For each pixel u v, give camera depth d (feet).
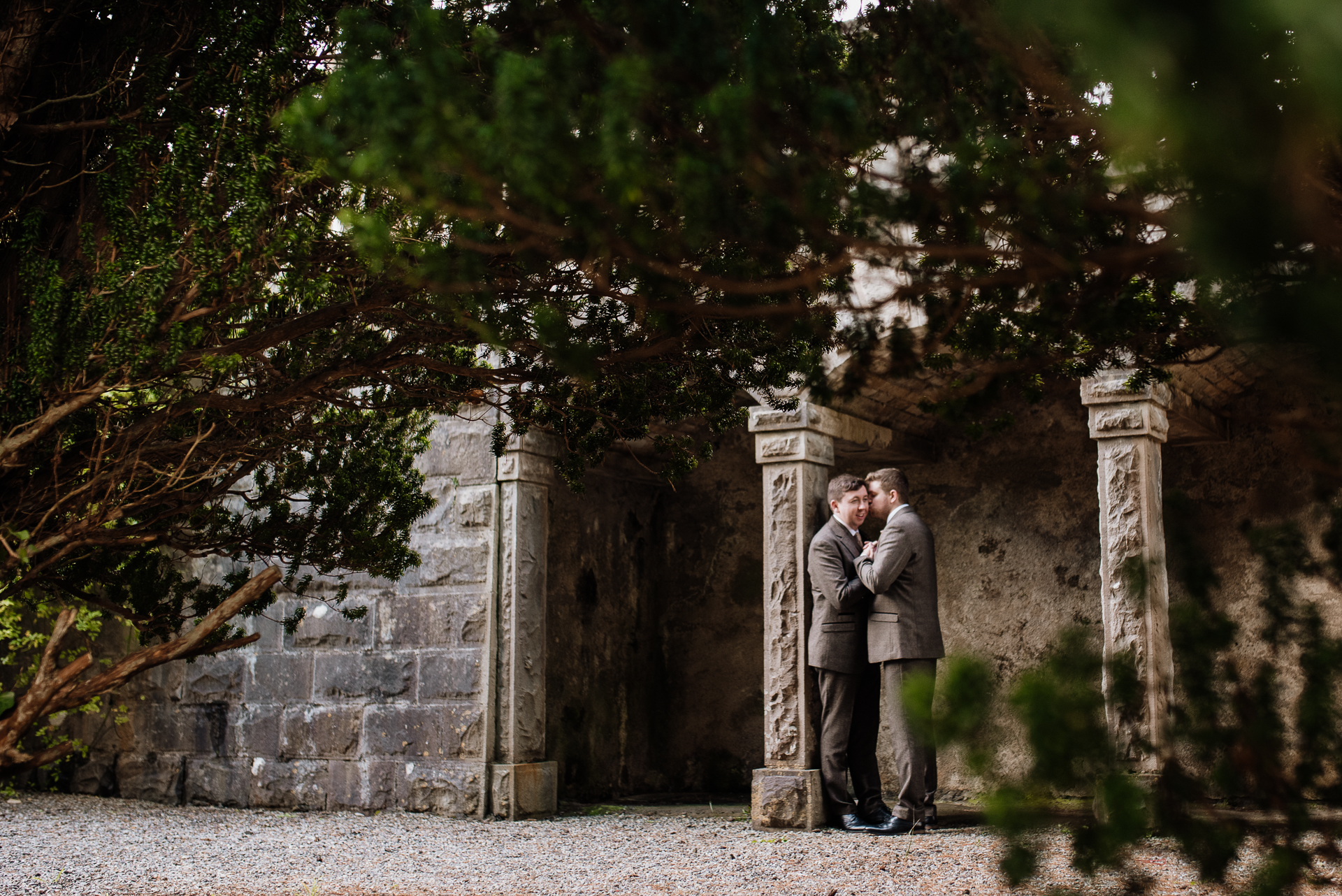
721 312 7.43
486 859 18.72
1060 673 5.22
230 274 9.03
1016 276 6.63
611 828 22.74
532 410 12.79
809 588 22.66
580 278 9.50
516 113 5.27
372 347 11.34
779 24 5.94
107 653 28.25
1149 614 19.93
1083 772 5.16
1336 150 4.58
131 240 8.95
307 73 9.70
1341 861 6.25
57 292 9.11
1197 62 3.70
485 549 24.99
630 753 30.32
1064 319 8.20
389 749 25.29
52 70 10.86
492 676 24.53
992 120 6.62
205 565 27.07
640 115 5.83
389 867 17.94
